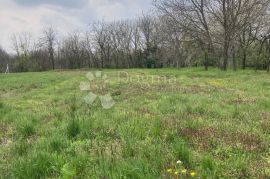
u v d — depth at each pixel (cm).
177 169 550
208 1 4306
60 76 4512
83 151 673
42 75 5091
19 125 943
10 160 649
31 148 712
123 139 741
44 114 1161
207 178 522
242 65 5766
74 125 841
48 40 11175
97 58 10894
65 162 610
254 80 2553
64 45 11275
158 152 638
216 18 4350
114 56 10631
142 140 749
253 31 5391
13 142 798
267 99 1359
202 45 4850
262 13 4222
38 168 577
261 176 536
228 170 566
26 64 10856
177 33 5338
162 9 4544
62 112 1169
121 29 10512
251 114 1034
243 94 1584
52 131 863
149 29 9756
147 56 9775
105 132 816
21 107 1435
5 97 2033
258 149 673
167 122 891
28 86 2898
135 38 10256
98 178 516
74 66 11156
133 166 547
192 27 4459
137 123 872
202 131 798
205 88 1912
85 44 11031
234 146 687
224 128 840
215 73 3694
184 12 4422
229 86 2067
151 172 530
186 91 1733
